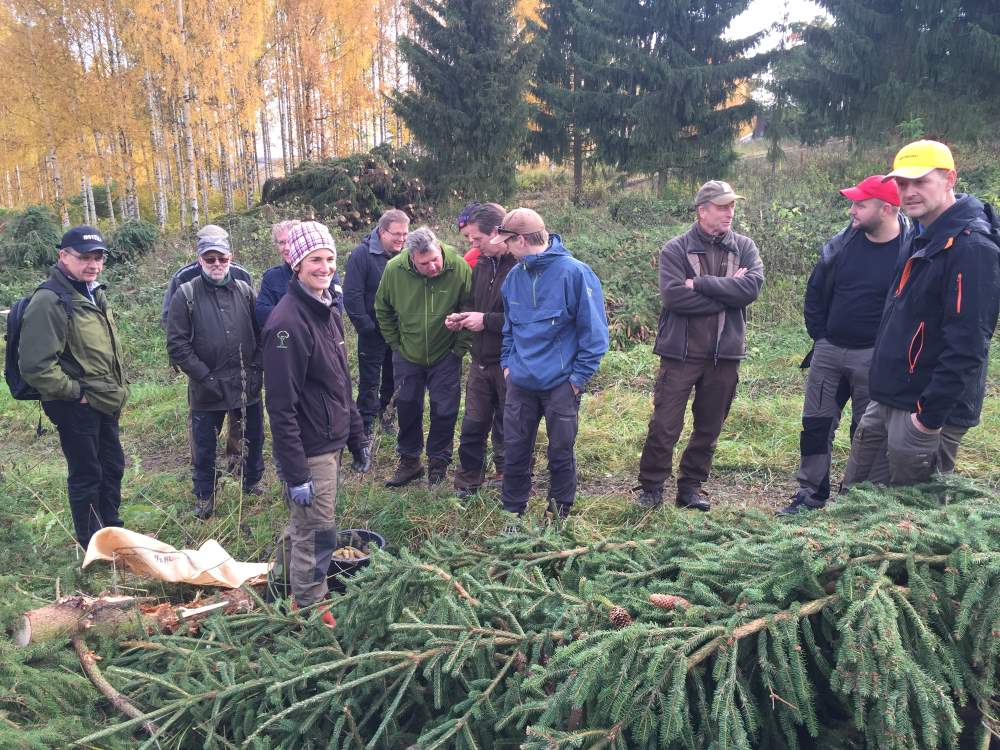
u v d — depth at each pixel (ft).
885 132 51.42
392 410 19.29
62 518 14.26
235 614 9.87
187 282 14.32
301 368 9.78
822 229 32.04
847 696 6.62
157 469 18.37
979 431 16.85
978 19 49.96
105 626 9.10
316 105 90.27
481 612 8.07
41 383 11.69
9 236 45.34
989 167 41.75
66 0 73.20
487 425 14.80
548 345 12.37
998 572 6.57
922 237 9.41
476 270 14.69
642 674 6.35
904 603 6.55
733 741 5.94
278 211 46.11
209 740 7.27
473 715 7.05
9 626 8.57
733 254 12.91
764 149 81.00
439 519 13.53
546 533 9.64
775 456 16.79
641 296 27.86
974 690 6.37
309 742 7.36
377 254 17.43
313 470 10.13
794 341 25.54
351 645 8.29
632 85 58.13
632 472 16.49
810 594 6.92
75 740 7.38
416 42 58.44
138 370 27.22
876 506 8.33
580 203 57.26
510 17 56.90
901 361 9.70
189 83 68.95
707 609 6.88
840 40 50.93
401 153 56.39
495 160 56.29
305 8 85.25
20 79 73.15
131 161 75.20
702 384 13.48
